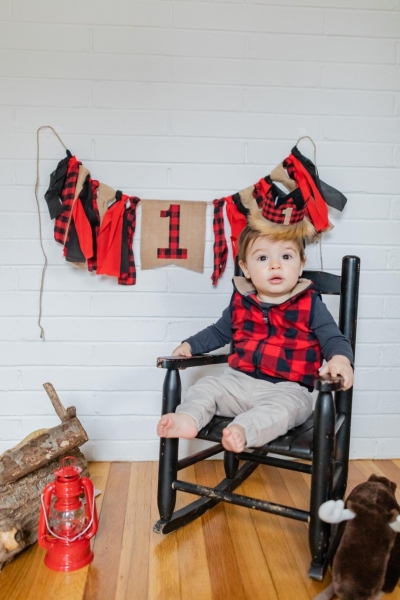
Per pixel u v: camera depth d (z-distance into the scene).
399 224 1.98
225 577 1.30
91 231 1.86
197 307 1.98
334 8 1.89
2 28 1.84
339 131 1.93
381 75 1.92
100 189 1.87
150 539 1.46
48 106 1.88
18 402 1.98
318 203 1.85
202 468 1.94
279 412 1.38
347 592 1.18
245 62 1.89
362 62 1.91
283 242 1.58
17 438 1.99
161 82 1.89
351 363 1.42
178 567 1.34
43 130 1.88
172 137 1.91
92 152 1.90
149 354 1.99
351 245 1.98
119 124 1.90
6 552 1.32
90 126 1.89
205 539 1.47
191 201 1.92
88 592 1.24
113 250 1.87
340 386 1.27
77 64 1.87
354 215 1.97
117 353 1.98
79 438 1.59
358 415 2.04
